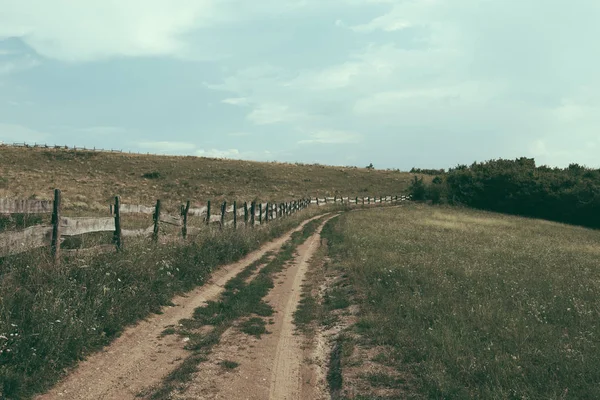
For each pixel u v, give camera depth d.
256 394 5.35
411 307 8.45
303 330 8.06
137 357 6.18
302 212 34.97
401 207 50.50
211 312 8.63
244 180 73.62
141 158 85.75
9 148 80.50
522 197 51.62
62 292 6.44
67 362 5.59
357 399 5.05
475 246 18.61
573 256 17.73
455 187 59.38
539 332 7.16
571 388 5.12
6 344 5.09
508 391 5.02
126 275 8.35
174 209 30.23
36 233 6.91
